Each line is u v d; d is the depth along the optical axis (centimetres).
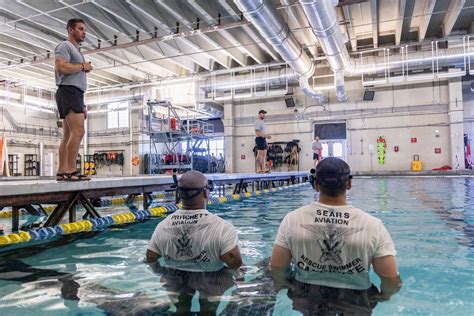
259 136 831
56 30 972
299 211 158
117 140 1817
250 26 1035
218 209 507
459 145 1352
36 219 468
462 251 238
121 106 1812
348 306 136
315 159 1323
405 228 324
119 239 311
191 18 988
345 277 149
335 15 788
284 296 146
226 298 148
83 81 337
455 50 1148
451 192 697
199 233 179
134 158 1709
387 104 1480
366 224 145
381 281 146
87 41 1111
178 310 139
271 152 1623
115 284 176
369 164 1504
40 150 1758
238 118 1706
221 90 1480
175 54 1284
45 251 264
